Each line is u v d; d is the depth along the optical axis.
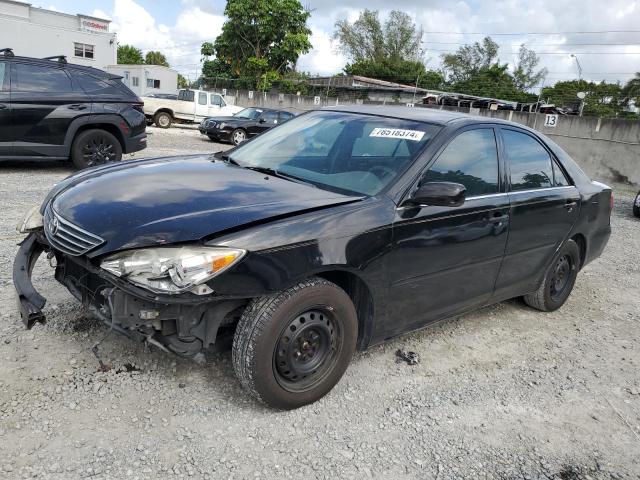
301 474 2.55
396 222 3.13
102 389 2.97
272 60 41.56
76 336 3.46
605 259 7.22
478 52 57.34
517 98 39.69
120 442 2.61
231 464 2.55
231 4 40.09
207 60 44.34
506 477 2.70
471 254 3.66
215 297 2.55
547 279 4.68
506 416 3.22
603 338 4.53
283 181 3.38
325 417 2.99
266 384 2.80
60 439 2.57
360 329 3.29
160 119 23.89
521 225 4.02
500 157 3.94
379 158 3.47
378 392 3.29
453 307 3.78
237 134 18.86
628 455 3.00
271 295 2.74
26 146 8.48
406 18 66.88
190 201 2.88
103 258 2.61
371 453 2.75
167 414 2.84
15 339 3.36
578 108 26.14
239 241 2.59
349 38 67.25
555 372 3.83
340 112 4.19
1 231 5.47
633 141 17.73
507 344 4.20
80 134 8.99
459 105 28.19
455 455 2.82
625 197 14.97
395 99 40.62
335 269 2.90
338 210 2.96
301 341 2.91
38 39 32.97
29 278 3.21
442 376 3.58
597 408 3.43
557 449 2.97
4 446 2.49
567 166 4.70
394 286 3.24
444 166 3.47
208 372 3.24
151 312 2.54
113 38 36.53
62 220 2.92
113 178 3.31
